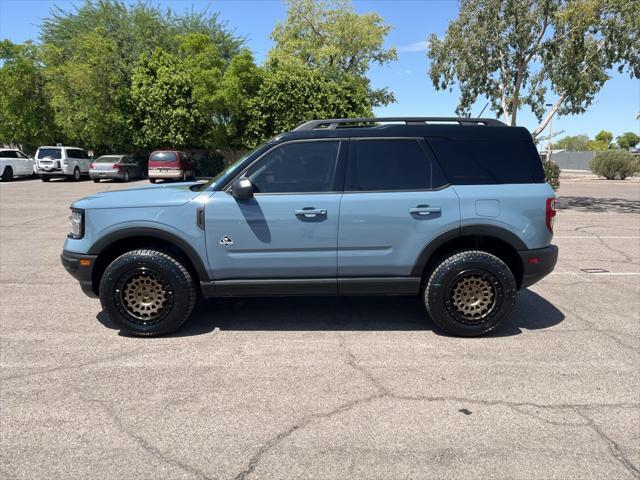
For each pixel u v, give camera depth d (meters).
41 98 31.84
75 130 31.44
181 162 27.48
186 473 2.92
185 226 4.87
